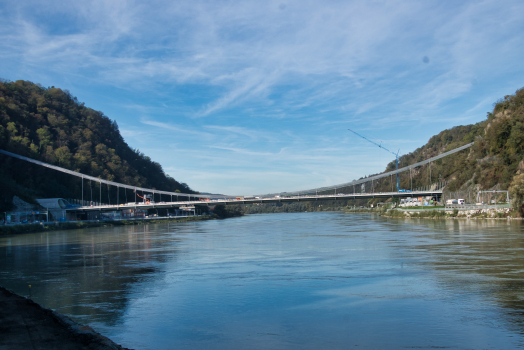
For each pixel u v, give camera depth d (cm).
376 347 1474
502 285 2305
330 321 1772
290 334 1623
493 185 9419
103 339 1275
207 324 1764
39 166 14562
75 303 2127
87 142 17988
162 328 1717
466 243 4203
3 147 13950
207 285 2509
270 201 13762
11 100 16625
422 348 1459
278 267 3102
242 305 2044
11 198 11081
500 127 9962
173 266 3291
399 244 4378
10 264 3569
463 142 15662
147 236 7031
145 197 16688
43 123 17375
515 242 4131
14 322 1477
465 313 1830
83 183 15750
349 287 2370
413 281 2475
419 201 14075
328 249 4144
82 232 8938
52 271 3150
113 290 2422
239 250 4300
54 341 1273
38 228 9212
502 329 1623
